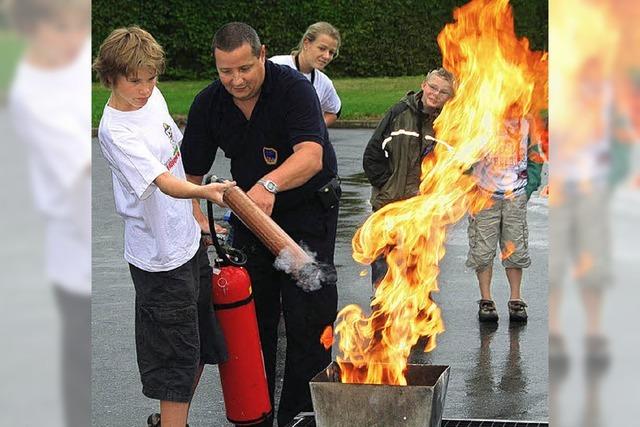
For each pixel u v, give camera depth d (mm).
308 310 4840
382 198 6773
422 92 6711
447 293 8039
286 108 4672
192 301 4395
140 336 4457
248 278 4602
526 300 7824
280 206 4812
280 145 4738
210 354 4562
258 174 4793
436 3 26844
